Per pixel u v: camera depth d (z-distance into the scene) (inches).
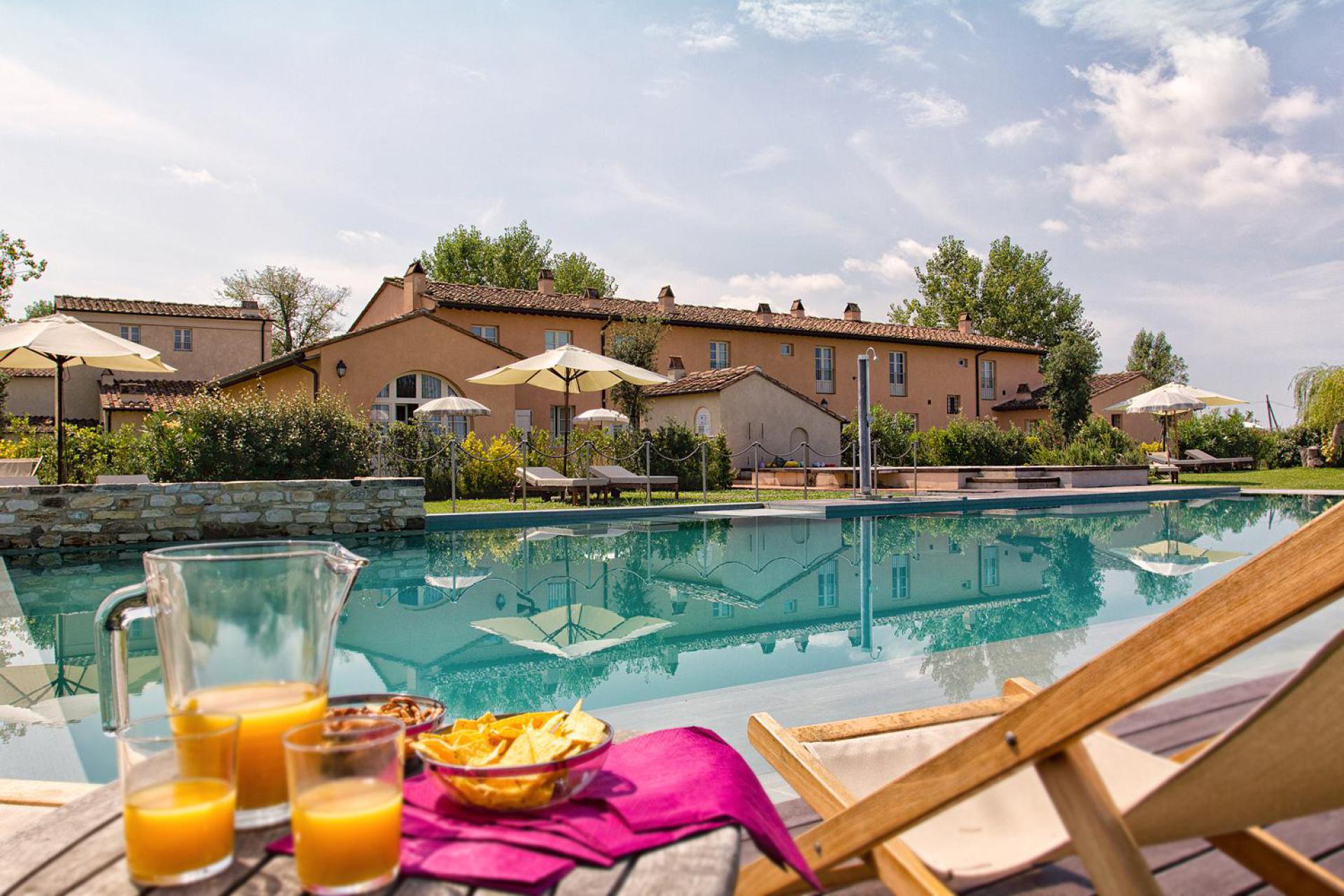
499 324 877.8
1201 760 32.7
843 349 1107.3
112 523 366.0
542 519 457.7
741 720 121.3
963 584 253.0
